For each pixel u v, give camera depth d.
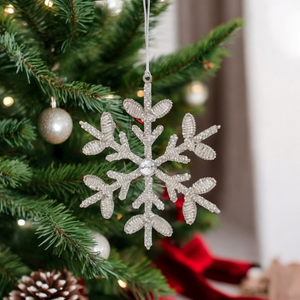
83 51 0.53
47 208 0.48
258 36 0.97
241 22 0.54
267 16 0.96
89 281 0.57
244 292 0.68
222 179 1.12
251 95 1.01
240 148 1.07
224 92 1.07
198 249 0.73
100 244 0.50
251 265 0.72
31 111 0.53
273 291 0.65
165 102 0.49
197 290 0.64
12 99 0.51
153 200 0.50
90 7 0.49
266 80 0.99
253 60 0.98
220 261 0.73
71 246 0.47
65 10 0.47
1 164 0.46
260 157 1.02
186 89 0.65
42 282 0.49
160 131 0.49
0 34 0.48
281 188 1.00
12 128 0.48
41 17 0.50
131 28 0.53
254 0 0.95
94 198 0.49
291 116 0.98
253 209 1.06
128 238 0.59
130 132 0.51
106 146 0.49
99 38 0.54
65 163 0.52
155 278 0.52
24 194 0.52
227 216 1.12
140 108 0.49
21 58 0.46
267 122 1.00
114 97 0.49
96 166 0.50
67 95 0.49
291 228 0.99
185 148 0.49
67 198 0.52
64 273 0.51
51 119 0.49
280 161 1.00
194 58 0.54
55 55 0.52
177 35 1.04
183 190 0.50
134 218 0.50
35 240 0.55
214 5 1.03
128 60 0.57
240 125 1.06
